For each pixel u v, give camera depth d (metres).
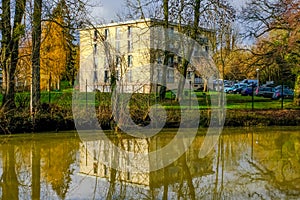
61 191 7.01
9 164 9.16
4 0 14.31
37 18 14.09
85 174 8.37
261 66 22.14
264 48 20.48
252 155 10.94
